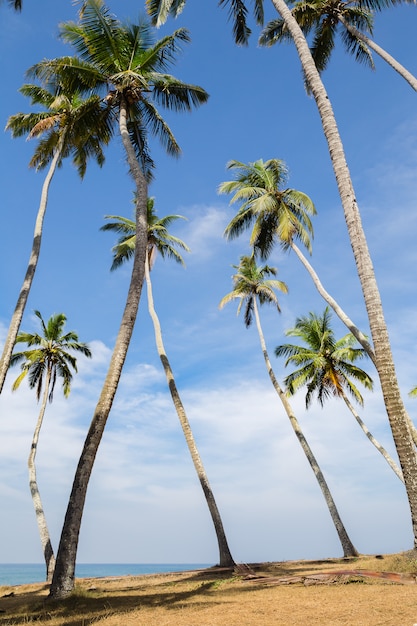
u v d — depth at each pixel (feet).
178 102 66.08
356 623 21.06
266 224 86.38
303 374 97.91
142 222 52.34
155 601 34.30
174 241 96.48
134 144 66.39
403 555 40.40
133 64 61.11
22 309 51.08
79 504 39.22
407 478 40.63
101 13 57.11
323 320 102.83
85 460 40.55
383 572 37.19
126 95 61.05
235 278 108.78
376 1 61.36
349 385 98.37
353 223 48.83
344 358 98.73
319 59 71.82
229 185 86.74
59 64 57.26
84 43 58.95
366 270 46.78
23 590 57.16
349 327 60.54
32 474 92.73
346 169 51.42
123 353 45.60
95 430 41.68
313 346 102.01
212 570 62.28
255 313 106.22
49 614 31.09
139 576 64.49
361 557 71.82
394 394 42.52
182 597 35.78
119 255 100.58
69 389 111.45
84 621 27.27
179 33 60.95
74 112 60.13
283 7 62.18
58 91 67.62
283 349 104.06
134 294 48.24
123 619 27.09
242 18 66.59
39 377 109.50
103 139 64.95
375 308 45.37
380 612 23.21
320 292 66.90
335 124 53.78
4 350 48.60
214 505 70.38
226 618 24.70
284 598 30.91
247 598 32.50
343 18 66.64
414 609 23.22
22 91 69.10
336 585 35.55
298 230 79.30
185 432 75.51
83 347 110.63
